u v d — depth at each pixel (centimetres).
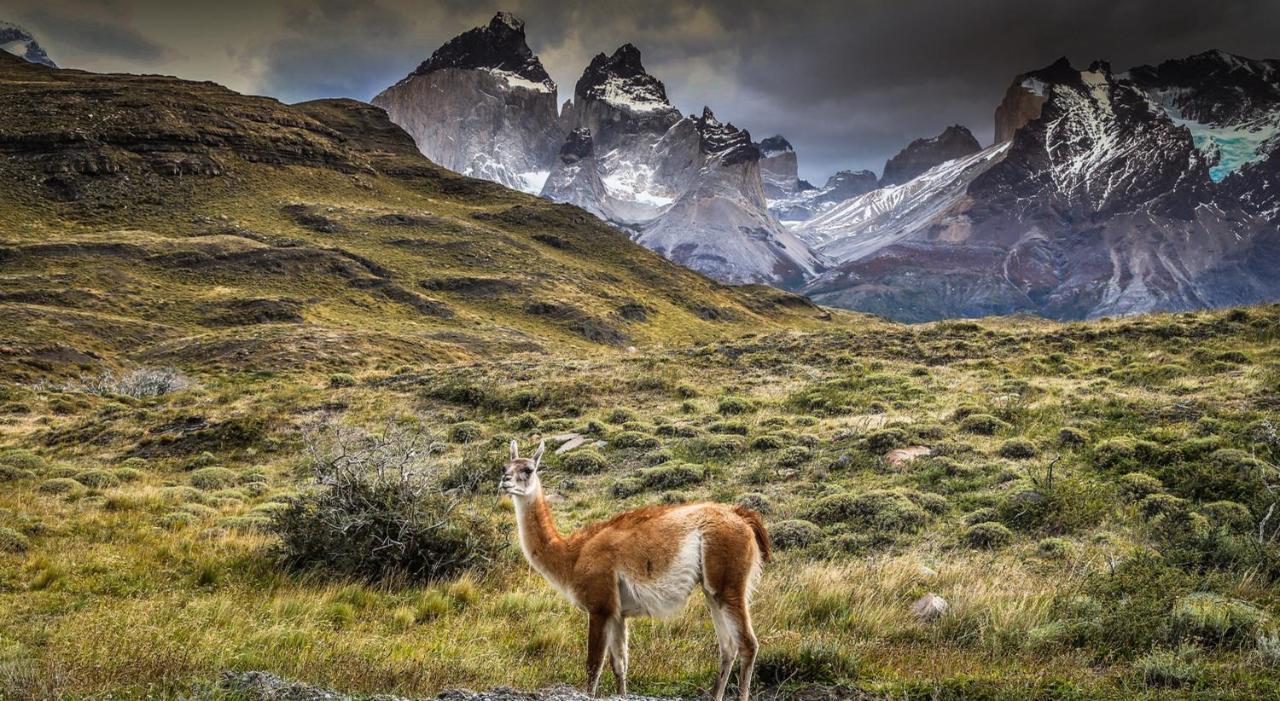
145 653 852
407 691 757
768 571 1336
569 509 1881
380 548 1407
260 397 3531
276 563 1473
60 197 12688
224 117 16250
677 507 731
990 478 1764
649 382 3158
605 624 709
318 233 13075
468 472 2158
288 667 837
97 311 8312
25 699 670
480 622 1130
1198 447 1733
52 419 3784
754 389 3023
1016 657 848
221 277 10244
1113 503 1553
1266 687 688
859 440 2114
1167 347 2927
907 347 3456
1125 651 848
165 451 2830
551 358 4250
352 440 2556
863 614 1041
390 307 10350
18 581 1335
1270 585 1082
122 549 1577
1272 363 2480
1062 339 3253
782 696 724
